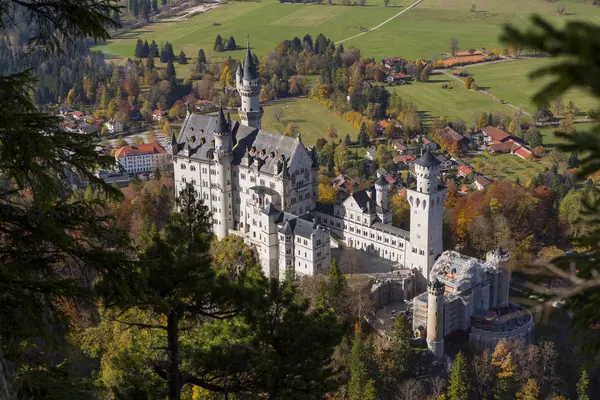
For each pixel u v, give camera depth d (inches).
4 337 1739.7
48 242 1934.1
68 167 1798.7
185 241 2600.9
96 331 5032.0
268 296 2694.4
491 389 7308.1
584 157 970.1
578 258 1173.1
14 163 1676.9
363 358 6953.7
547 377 7332.7
